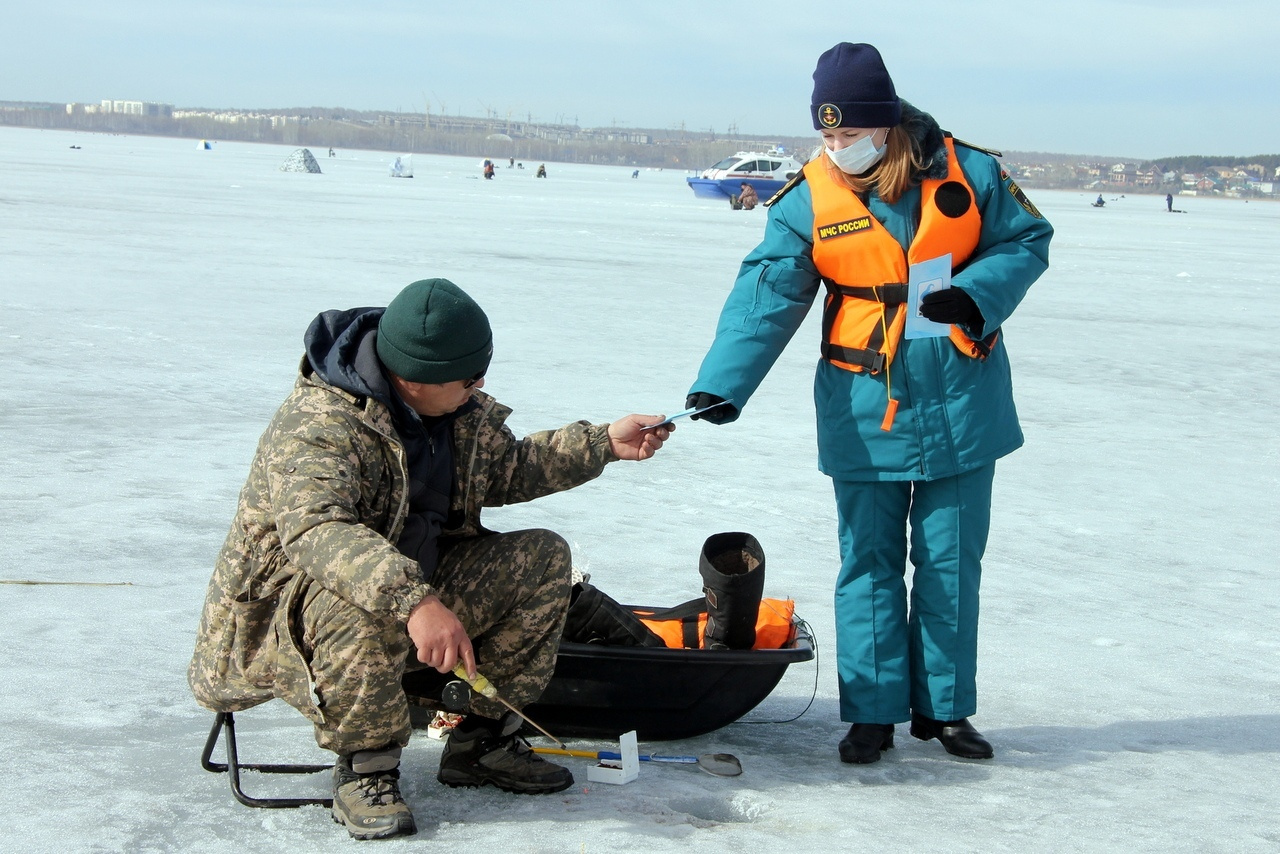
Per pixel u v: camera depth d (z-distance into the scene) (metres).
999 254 3.26
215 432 7.38
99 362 9.49
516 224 30.55
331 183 53.88
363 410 2.66
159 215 26.88
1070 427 9.27
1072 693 3.96
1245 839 2.78
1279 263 31.53
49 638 3.88
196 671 2.77
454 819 2.71
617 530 5.78
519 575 2.83
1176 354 13.79
